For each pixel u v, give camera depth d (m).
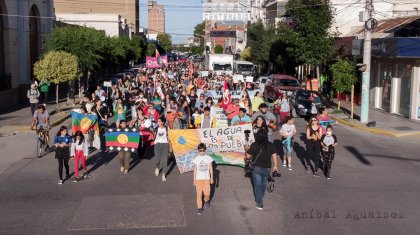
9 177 14.55
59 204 11.77
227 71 49.56
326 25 35.59
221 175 14.48
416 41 25.67
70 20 70.25
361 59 33.97
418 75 26.42
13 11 33.91
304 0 35.62
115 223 10.33
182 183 13.66
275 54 49.84
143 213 10.99
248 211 11.11
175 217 10.69
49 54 29.45
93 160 16.86
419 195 12.53
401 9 41.00
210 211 11.09
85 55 34.16
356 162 16.62
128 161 14.88
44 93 31.47
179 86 28.33
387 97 30.86
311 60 35.88
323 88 40.41
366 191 12.90
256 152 11.11
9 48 33.09
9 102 32.41
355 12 42.75
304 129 24.00
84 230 9.93
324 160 14.35
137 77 41.81
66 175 14.45
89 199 12.16
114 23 72.19
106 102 26.50
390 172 15.14
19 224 10.35
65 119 27.30
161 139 14.11
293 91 31.78
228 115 19.33
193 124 19.67
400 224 10.27
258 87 39.16
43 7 40.97
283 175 14.69
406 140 21.27
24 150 18.61
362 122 25.47
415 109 26.72
